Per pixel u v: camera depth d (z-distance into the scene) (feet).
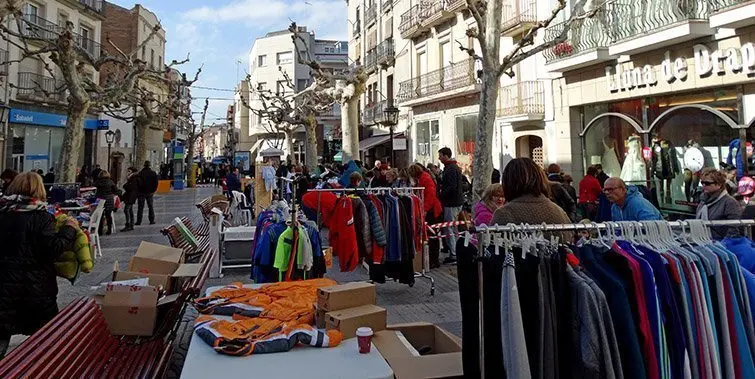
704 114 36.09
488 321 8.11
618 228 9.09
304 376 8.29
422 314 19.34
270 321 10.80
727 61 33.45
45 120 78.95
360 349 9.43
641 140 41.70
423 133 82.84
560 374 7.75
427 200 28.22
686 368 7.80
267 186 48.03
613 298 7.80
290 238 17.47
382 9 99.86
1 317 11.77
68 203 38.99
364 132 111.86
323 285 14.01
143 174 49.14
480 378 8.13
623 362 7.63
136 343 12.06
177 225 25.27
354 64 117.60
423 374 8.93
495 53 33.14
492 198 17.48
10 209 12.33
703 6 34.99
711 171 16.60
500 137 61.16
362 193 22.85
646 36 37.91
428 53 80.12
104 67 107.24
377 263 21.02
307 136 76.13
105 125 94.63
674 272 8.14
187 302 14.06
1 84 69.67
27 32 73.92
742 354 8.11
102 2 97.14
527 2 56.39
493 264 8.18
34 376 8.16
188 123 168.66
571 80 49.24
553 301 7.86
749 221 9.38
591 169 35.22
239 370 8.50
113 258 31.19
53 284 12.84
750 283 8.42
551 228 8.55
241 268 27.35
